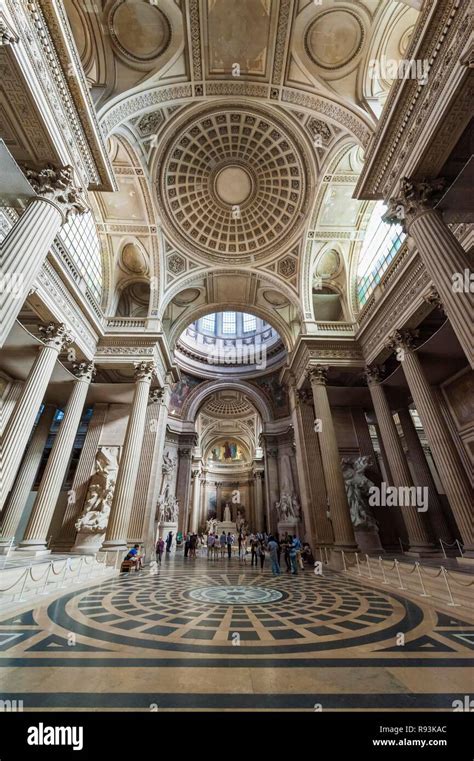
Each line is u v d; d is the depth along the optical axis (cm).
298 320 1952
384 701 257
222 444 4716
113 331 1521
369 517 1408
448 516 1545
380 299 1271
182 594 735
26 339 1146
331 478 1270
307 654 364
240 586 853
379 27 960
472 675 306
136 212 1549
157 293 1642
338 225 1606
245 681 295
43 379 1071
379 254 1522
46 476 1167
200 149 1412
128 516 1205
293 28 1016
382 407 1368
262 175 1504
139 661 342
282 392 3198
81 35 966
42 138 662
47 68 619
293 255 1708
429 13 571
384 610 582
